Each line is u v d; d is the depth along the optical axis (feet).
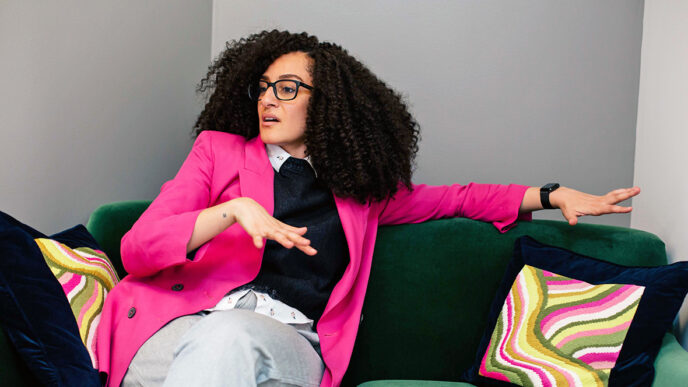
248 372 4.06
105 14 6.55
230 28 8.50
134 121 7.16
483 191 6.32
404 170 6.06
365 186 5.71
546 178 7.62
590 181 7.48
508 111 7.68
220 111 6.07
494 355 5.44
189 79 8.17
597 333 5.03
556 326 5.22
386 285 6.25
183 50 7.98
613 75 7.33
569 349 5.04
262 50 5.82
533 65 7.59
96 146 6.57
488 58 7.71
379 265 6.27
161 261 4.81
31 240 4.35
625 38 7.27
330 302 5.39
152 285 5.16
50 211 6.00
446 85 7.82
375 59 7.98
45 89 5.85
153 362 4.66
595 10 7.37
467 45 7.76
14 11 5.46
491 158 7.76
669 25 6.36
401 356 6.22
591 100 7.42
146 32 7.23
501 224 6.19
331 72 5.68
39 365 4.01
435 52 7.84
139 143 7.29
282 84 5.59
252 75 5.87
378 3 7.96
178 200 5.27
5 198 5.48
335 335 5.39
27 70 5.64
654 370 4.80
